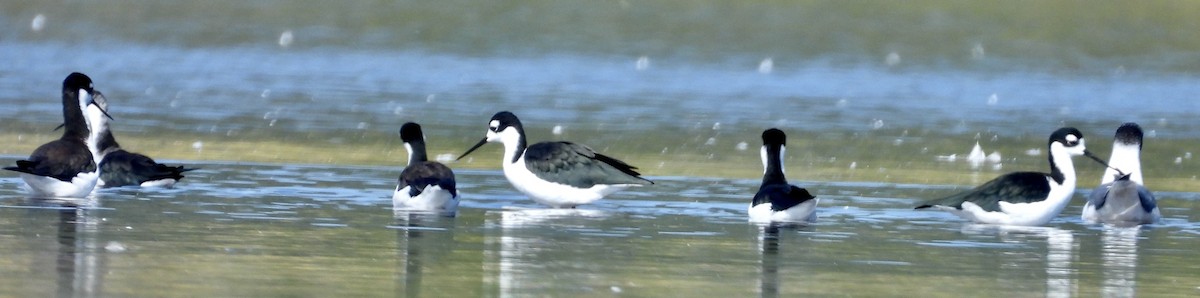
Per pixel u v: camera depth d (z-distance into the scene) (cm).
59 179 1809
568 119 3061
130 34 4741
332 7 5306
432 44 4719
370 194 1962
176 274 1333
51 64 4044
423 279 1347
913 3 5544
